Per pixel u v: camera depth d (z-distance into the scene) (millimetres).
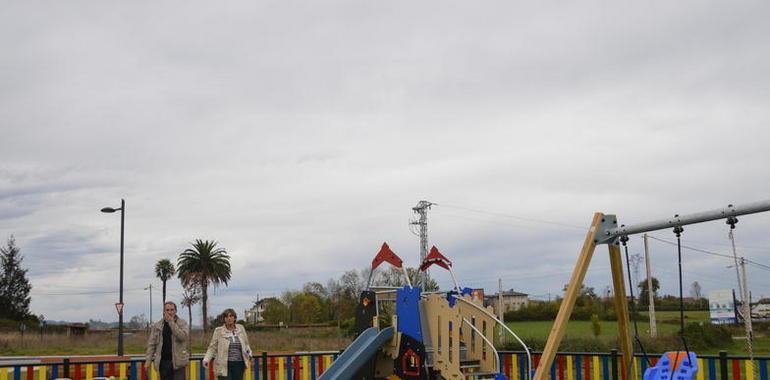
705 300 45250
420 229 50125
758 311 19484
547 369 8086
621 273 8492
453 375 10492
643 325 40812
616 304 8562
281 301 88750
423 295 11438
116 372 13836
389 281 43750
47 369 13547
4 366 12977
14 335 49531
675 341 26359
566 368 14094
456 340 10516
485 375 10648
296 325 73375
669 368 8133
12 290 85000
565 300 8297
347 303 70875
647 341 26047
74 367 13500
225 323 11586
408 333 11219
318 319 84625
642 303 44281
